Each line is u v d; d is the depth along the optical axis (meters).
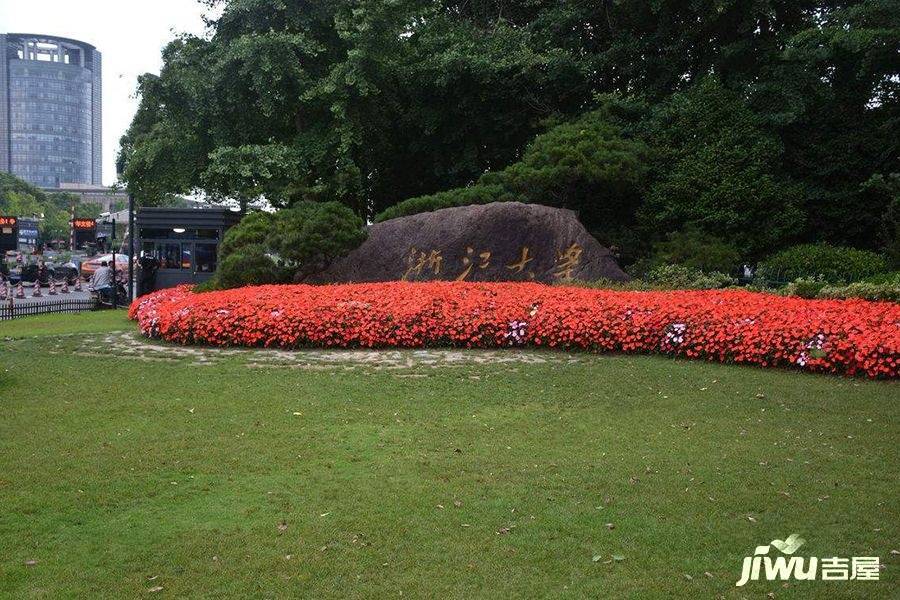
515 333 10.29
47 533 4.35
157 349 10.48
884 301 10.80
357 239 14.81
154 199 23.11
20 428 6.47
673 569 3.99
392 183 22.44
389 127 20.70
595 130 16.94
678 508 4.76
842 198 17.33
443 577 3.88
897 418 6.77
